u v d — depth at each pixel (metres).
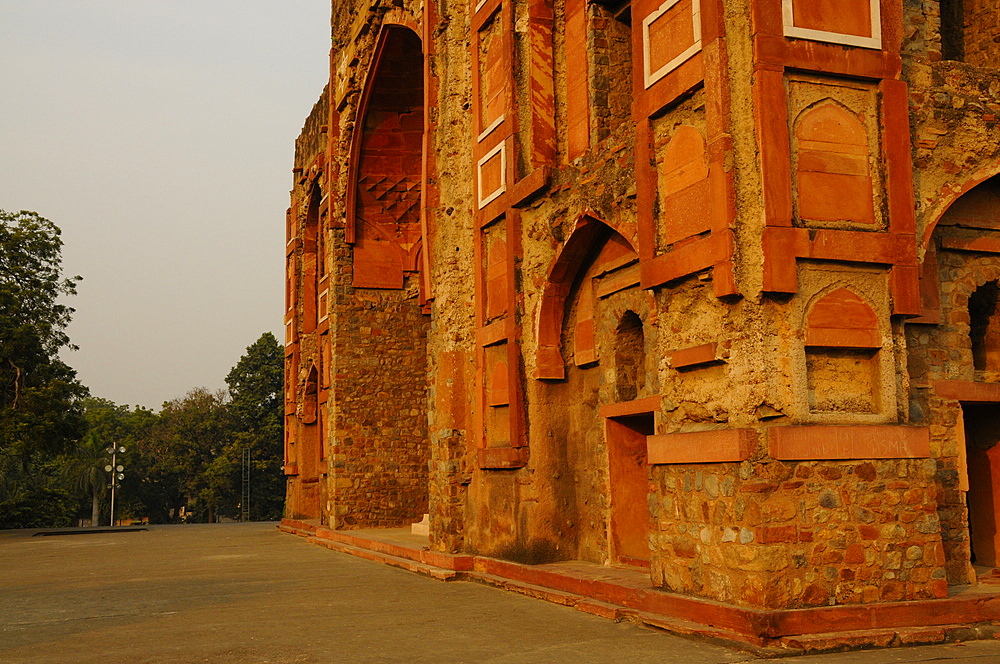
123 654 6.96
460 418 13.02
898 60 7.61
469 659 6.47
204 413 67.50
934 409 8.71
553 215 10.80
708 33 7.48
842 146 7.44
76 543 23.33
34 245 32.91
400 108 19.80
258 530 27.83
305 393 25.53
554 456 11.23
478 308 12.53
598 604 8.53
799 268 7.19
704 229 7.58
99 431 68.62
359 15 18.80
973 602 7.16
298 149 27.12
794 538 6.89
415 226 20.84
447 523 12.90
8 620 8.99
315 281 25.69
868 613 6.81
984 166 8.42
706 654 6.43
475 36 12.80
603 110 10.45
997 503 9.27
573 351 11.35
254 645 7.20
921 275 8.30
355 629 7.88
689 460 7.58
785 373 7.11
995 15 9.92
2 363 31.69
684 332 7.94
